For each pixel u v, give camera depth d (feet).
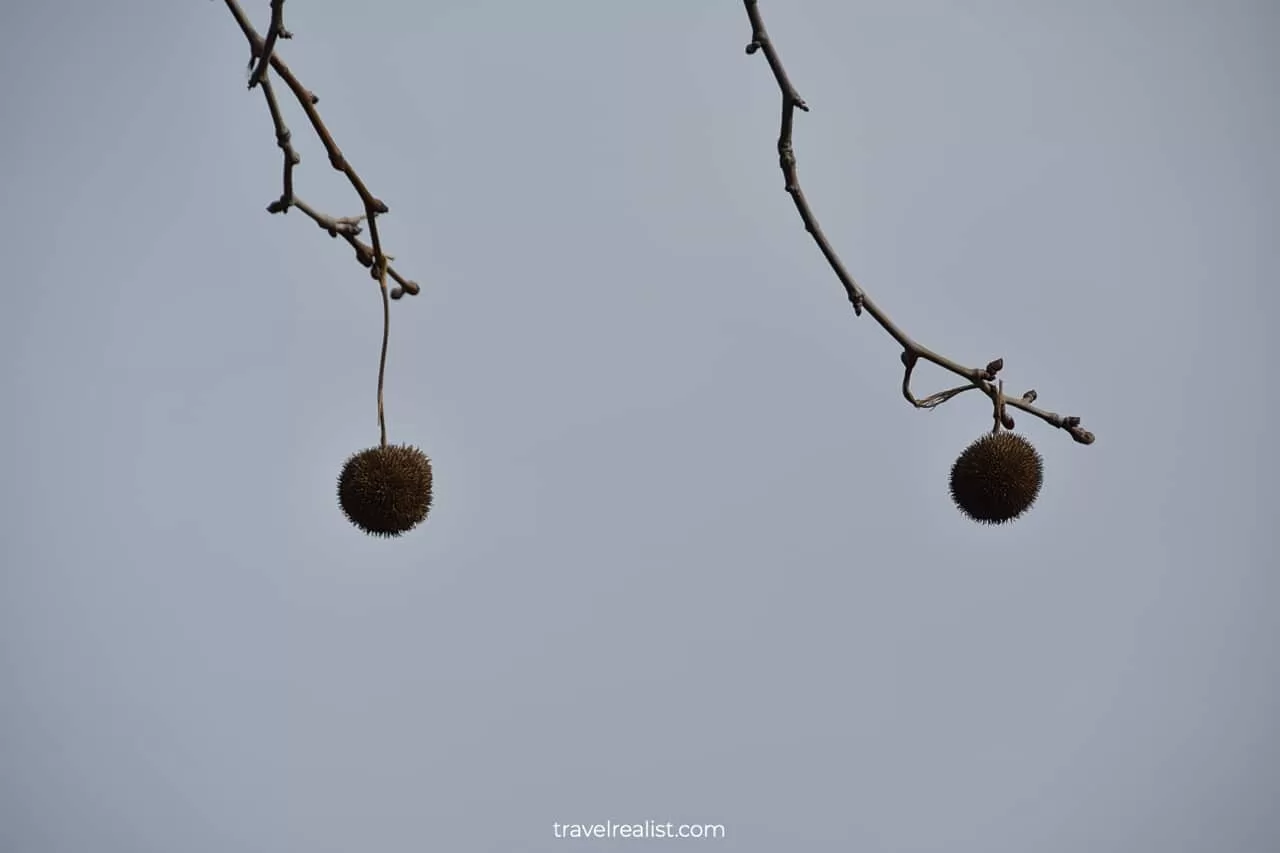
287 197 4.80
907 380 4.85
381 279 4.88
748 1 4.73
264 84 4.72
